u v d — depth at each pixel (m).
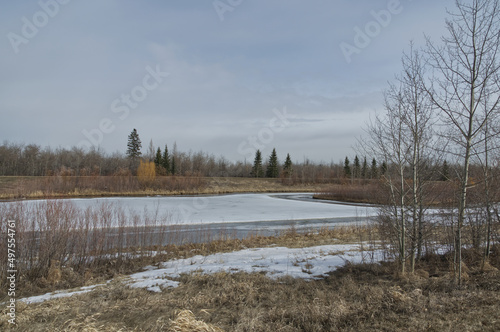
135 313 6.32
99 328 5.62
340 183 61.22
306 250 12.60
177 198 37.59
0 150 56.53
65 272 9.77
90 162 53.94
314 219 24.53
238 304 6.76
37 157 57.78
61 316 6.29
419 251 9.05
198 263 11.12
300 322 5.66
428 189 8.33
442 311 5.52
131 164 56.16
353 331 5.07
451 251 9.54
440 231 9.69
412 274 7.81
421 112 7.39
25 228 9.66
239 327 5.45
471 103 6.56
